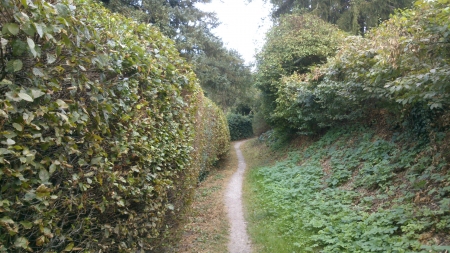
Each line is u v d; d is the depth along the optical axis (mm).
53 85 2215
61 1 2402
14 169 1949
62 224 2496
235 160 21922
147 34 5141
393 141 9273
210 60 23594
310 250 5773
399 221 5531
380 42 6855
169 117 5152
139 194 3836
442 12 4602
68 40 2270
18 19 1837
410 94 5262
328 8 19703
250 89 29953
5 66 1906
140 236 4195
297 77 14891
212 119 16031
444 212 5211
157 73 4508
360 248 5270
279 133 19688
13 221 1914
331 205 7605
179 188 6113
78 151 2488
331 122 13836
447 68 4633
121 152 3236
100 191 2996
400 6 17297
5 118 1790
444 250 4375
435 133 7488
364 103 10359
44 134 2254
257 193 11094
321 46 15867
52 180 2490
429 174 6523
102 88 2963
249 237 7125
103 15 4000
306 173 11086
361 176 8570
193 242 6699
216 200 10625
